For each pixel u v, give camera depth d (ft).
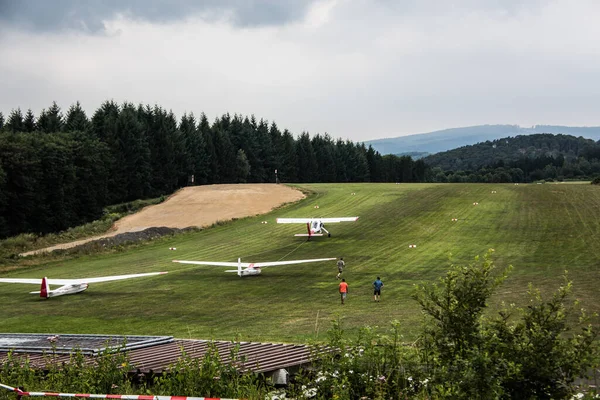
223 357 54.65
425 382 37.47
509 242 178.29
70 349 63.00
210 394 40.91
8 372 49.39
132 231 240.53
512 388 35.58
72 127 361.30
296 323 96.68
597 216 210.18
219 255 183.93
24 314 114.93
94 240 216.74
